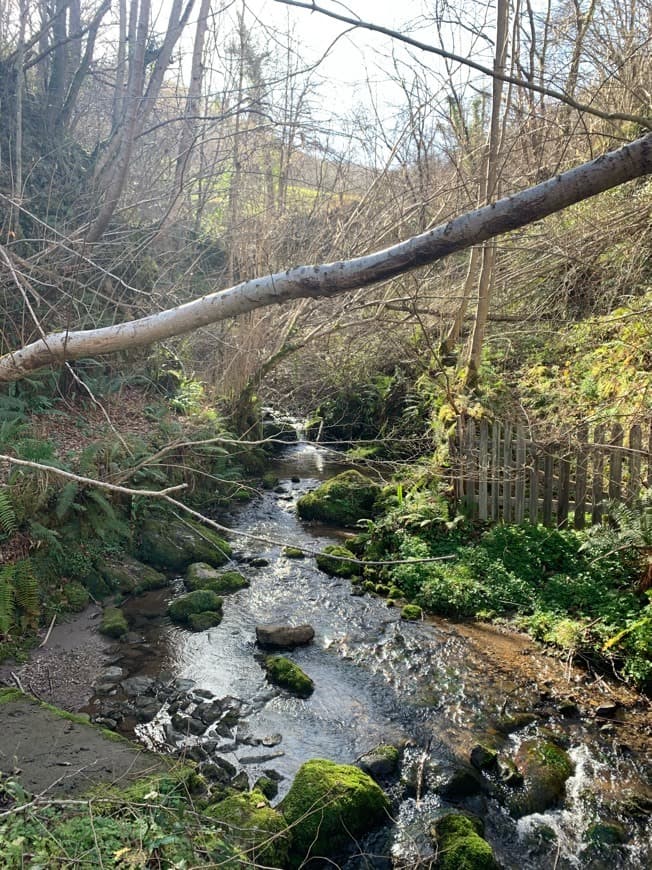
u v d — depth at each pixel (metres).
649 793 5.07
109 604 8.00
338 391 15.71
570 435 8.44
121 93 15.55
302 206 13.60
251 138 13.45
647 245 10.92
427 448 11.97
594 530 8.00
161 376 13.65
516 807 4.95
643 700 6.17
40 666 6.59
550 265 11.76
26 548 7.79
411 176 12.54
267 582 8.84
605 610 7.16
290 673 6.52
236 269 13.18
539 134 10.82
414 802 5.02
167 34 12.99
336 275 3.27
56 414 10.84
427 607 8.12
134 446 9.84
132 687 6.30
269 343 13.45
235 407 13.46
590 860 4.52
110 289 11.00
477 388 10.30
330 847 4.51
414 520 9.53
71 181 14.14
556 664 6.79
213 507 11.36
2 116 13.69
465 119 11.71
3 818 3.73
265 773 5.20
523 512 8.91
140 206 13.35
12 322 9.68
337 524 10.98
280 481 13.15
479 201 9.93
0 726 5.02
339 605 8.22
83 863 3.43
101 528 8.55
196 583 8.50
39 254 8.35
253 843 4.16
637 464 7.92
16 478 8.01
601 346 10.70
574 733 5.76
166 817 3.96
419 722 5.93
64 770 4.48
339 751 5.52
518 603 7.86
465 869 4.29
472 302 13.03
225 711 6.01
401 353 14.07
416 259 3.05
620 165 2.58
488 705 6.16
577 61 10.07
